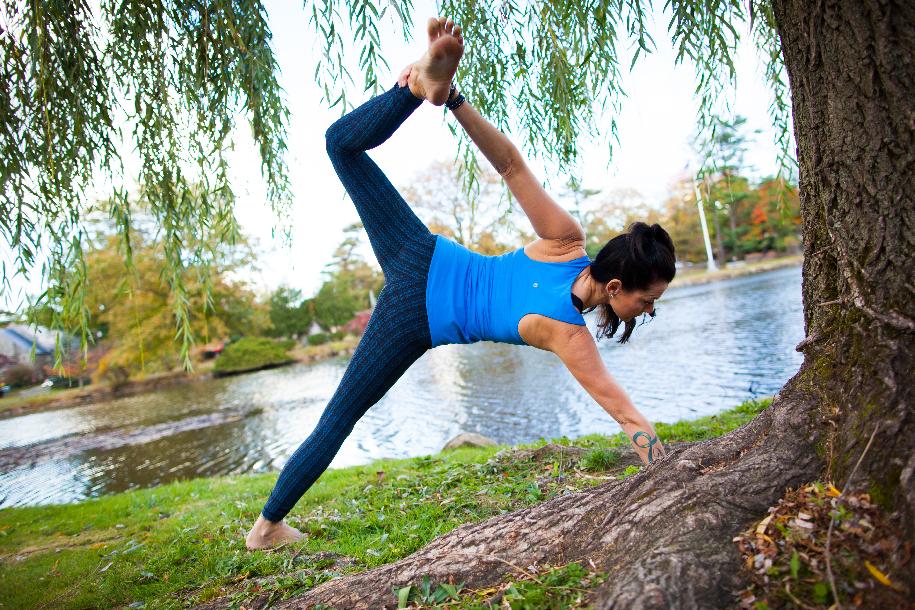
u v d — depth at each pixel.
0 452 15.45
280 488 2.57
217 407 18.83
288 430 13.41
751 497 1.54
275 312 41.47
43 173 2.91
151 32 2.96
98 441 15.17
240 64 2.88
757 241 42.31
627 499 1.73
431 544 2.00
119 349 27.17
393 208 2.13
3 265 2.76
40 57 2.61
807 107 1.71
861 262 1.58
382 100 1.97
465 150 3.46
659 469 1.77
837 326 1.67
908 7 1.48
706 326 16.70
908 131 1.49
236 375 30.72
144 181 3.41
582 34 3.19
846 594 1.26
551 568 1.66
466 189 3.62
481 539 1.88
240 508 4.21
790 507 1.48
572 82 3.21
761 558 1.38
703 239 43.91
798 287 23.53
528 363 16.92
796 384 1.76
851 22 1.55
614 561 1.56
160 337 26.25
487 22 3.13
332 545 2.81
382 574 1.90
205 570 2.71
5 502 9.88
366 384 2.22
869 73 1.53
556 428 9.06
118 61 3.15
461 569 1.78
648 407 8.99
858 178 1.58
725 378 10.12
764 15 3.13
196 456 11.84
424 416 11.93
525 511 1.95
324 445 2.40
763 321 16.00
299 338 45.12
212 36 2.89
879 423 1.43
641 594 1.33
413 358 2.20
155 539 3.70
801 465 1.58
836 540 1.35
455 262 2.08
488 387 13.95
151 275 21.59
